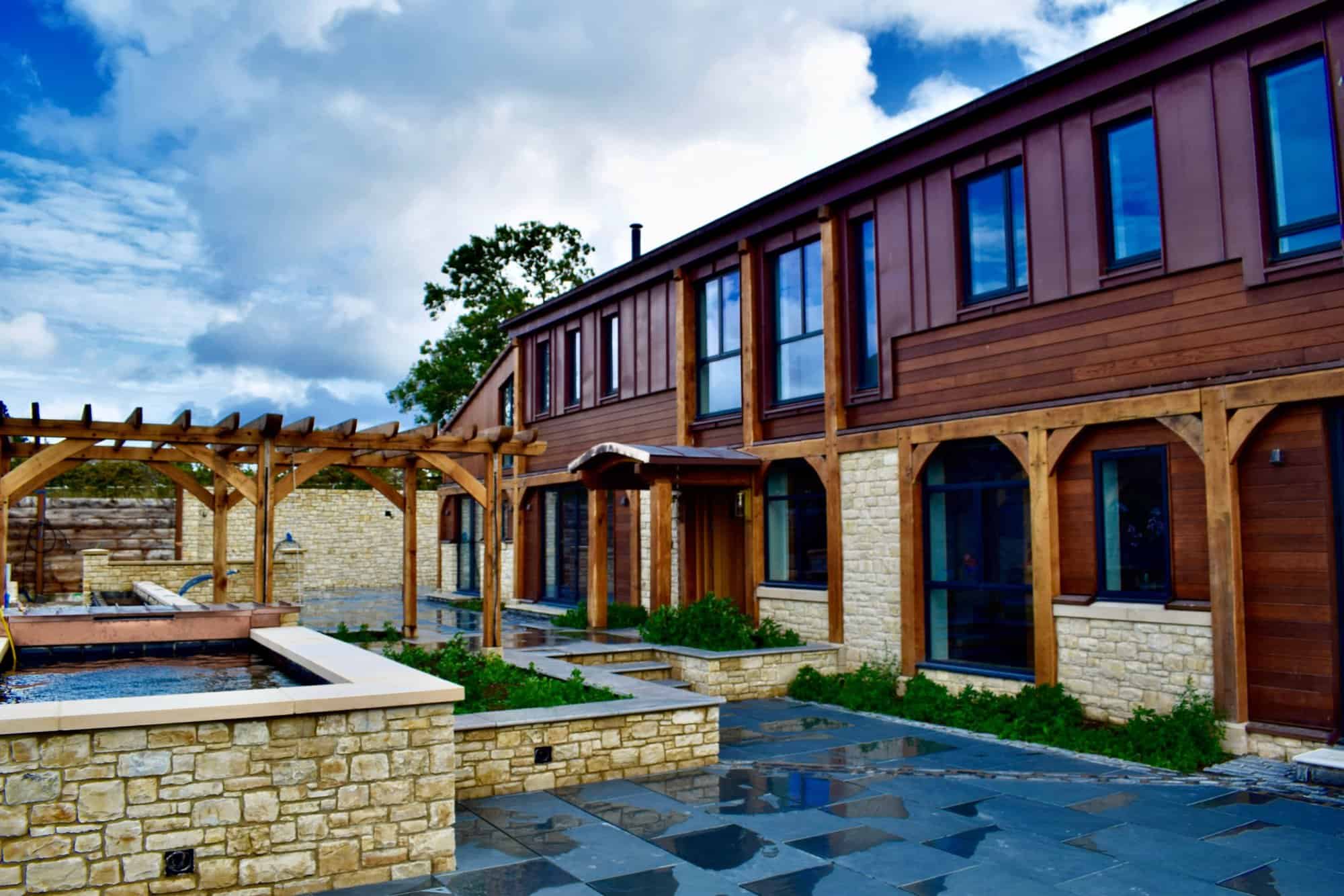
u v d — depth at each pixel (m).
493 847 6.31
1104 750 8.63
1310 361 7.89
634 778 8.10
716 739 8.66
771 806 7.25
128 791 5.16
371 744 5.76
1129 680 9.12
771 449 13.51
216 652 9.48
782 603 13.43
